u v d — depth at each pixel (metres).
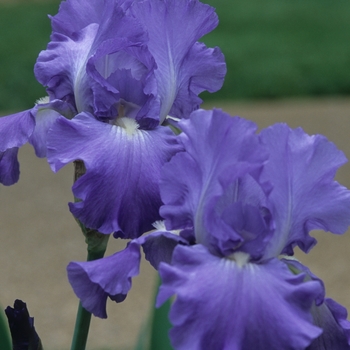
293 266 1.09
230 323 1.04
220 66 1.15
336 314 1.09
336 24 6.16
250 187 1.08
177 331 1.04
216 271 1.06
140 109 1.12
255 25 6.05
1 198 2.87
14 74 4.14
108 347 1.84
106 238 1.12
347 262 2.33
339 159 1.09
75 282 1.07
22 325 1.12
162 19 1.12
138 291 2.20
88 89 1.12
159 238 1.10
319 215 1.09
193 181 1.08
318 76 4.60
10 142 1.12
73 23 1.15
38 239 2.49
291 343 1.04
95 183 1.08
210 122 1.07
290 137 1.08
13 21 5.78
